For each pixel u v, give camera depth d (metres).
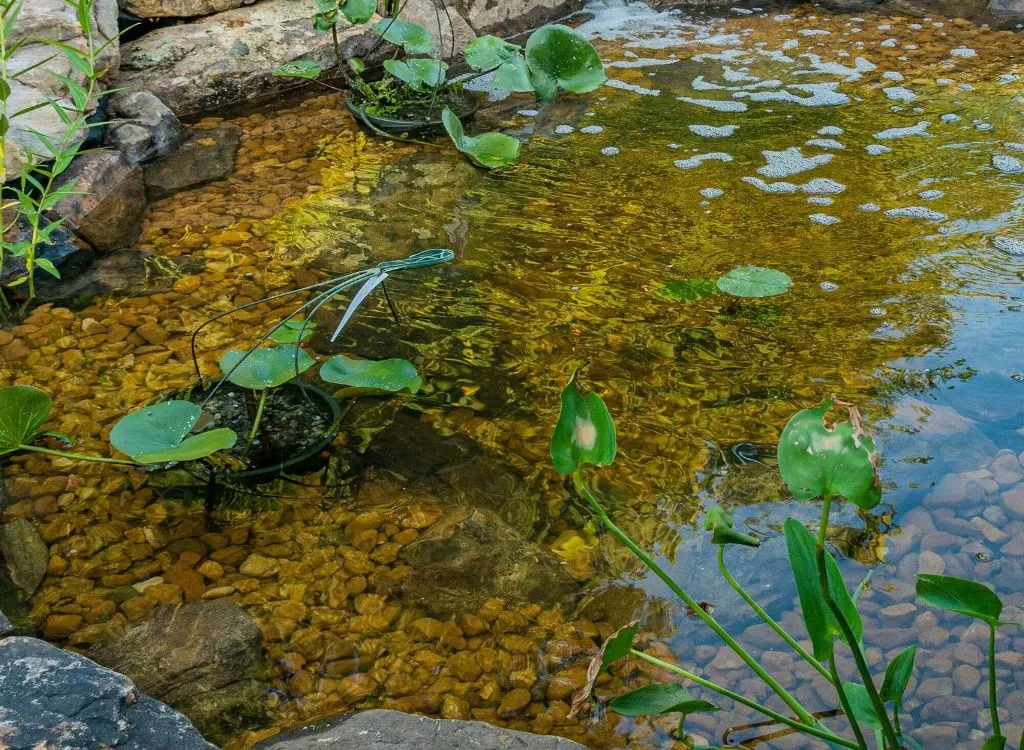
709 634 1.67
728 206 3.08
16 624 1.68
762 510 1.92
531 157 3.44
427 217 3.02
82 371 2.34
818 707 1.53
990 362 2.31
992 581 1.75
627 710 1.37
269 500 1.96
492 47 3.70
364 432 2.14
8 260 2.76
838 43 4.54
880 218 2.99
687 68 4.26
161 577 1.78
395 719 1.46
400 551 1.84
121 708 1.39
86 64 2.69
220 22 3.93
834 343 2.40
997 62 4.26
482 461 2.06
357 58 3.96
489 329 2.49
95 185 3.12
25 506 1.94
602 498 1.96
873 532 1.86
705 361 2.35
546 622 1.69
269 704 1.54
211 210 3.06
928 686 1.56
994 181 3.21
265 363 2.07
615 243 2.87
